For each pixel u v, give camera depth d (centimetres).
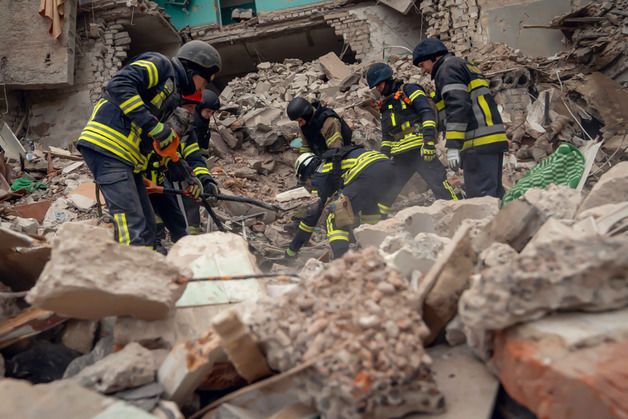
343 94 1063
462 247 202
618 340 153
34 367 207
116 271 192
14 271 253
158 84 365
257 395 187
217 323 169
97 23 1220
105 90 372
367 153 469
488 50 1124
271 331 173
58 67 1129
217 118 960
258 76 1190
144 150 373
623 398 138
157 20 1274
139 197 385
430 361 165
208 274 248
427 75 1059
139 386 183
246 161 887
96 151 355
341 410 160
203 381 195
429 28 1225
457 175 759
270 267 496
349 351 161
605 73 1045
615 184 275
